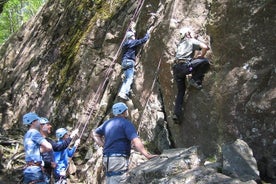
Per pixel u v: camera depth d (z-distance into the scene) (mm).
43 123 6539
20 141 10555
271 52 5410
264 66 5449
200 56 6156
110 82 9195
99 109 9016
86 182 7945
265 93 5336
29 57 13555
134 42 8102
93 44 10156
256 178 4566
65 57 11164
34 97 11648
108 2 10766
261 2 5543
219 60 6035
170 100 6977
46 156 5801
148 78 7805
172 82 6941
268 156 5211
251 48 5602
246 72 5617
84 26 11180
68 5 12805
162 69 7238
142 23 8828
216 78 6016
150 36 8016
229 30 5891
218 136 5867
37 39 13875
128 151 5023
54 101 10664
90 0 11586
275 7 5395
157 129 7141
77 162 8727
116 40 9688
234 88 5699
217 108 5922
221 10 6039
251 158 4852
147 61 7922
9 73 14203
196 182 4477
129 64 8078
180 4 7398
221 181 4383
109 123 5113
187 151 5125
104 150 5008
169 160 5047
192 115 6332
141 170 5035
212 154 5922
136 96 7945
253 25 5605
